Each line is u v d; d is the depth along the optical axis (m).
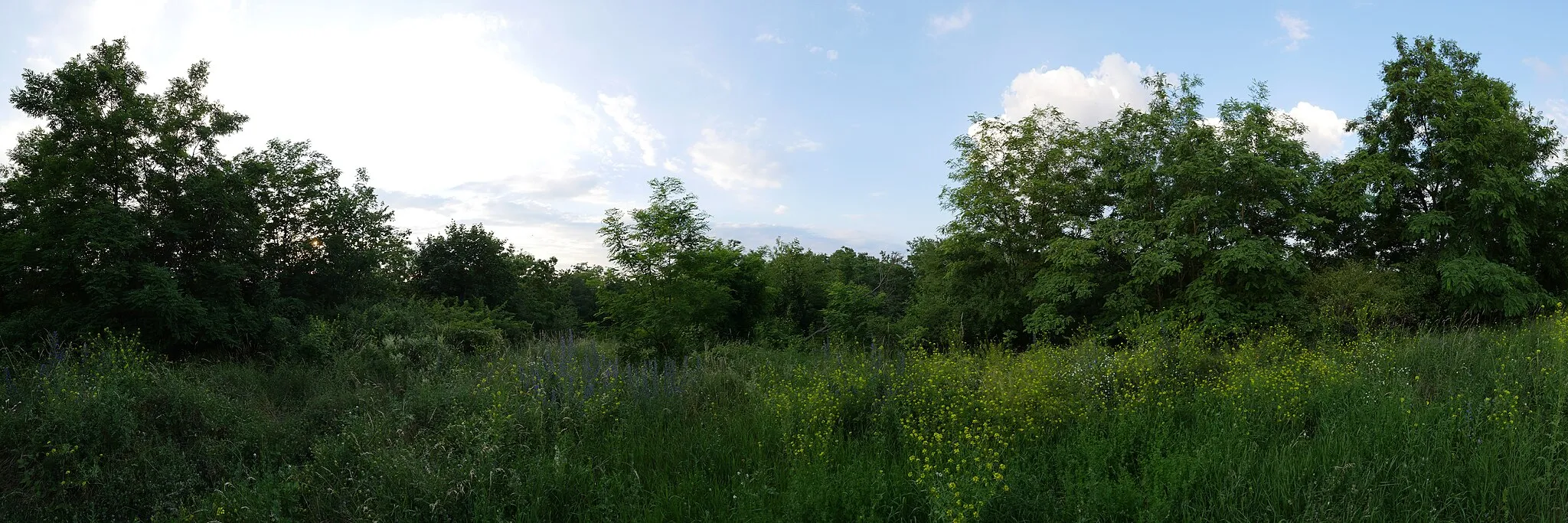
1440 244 15.25
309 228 17.69
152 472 6.09
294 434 7.12
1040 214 18.05
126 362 8.36
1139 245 15.27
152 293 11.70
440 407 7.32
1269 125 15.99
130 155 13.66
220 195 14.09
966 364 8.85
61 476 5.82
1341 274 13.71
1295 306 13.40
